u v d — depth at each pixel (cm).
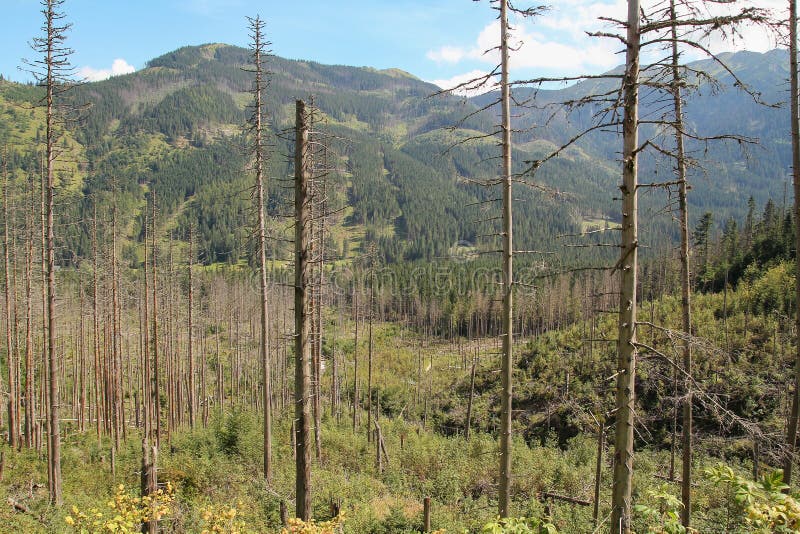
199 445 2575
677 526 589
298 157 1095
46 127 1683
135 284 4088
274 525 1527
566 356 4216
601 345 4119
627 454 769
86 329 4003
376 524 1555
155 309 2819
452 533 1479
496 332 7619
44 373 3212
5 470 2216
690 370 1173
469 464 2517
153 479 1093
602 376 3625
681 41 687
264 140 1844
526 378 4241
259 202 1878
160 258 3594
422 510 1662
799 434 1625
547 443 3130
